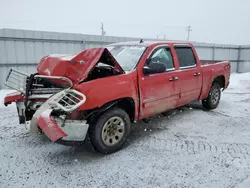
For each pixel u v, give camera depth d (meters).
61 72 3.44
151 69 4.04
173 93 4.70
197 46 13.77
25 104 3.54
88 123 3.58
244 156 3.62
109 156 3.64
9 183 2.93
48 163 3.42
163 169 3.26
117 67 3.72
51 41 9.07
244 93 8.70
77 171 3.21
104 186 2.89
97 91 3.40
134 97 3.91
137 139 4.26
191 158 3.56
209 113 5.90
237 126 4.96
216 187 2.85
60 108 3.16
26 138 4.30
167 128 4.80
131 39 11.40
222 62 6.41
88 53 3.43
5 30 8.09
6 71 8.37
